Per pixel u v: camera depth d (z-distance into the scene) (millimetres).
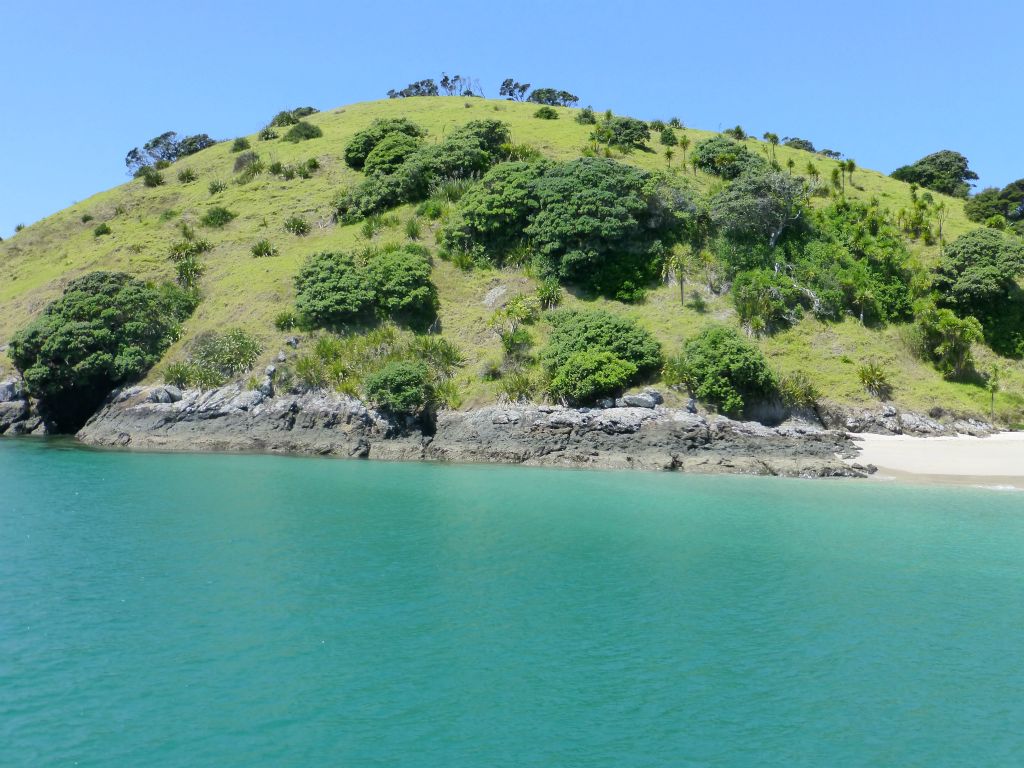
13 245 80125
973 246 57781
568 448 43750
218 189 81125
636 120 79062
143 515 28125
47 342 53000
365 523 27516
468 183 67312
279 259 64375
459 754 12672
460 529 26891
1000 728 13781
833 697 14836
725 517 29438
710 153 72500
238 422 49156
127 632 17109
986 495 34719
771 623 18422
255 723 13492
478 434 45594
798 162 81562
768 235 59125
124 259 66500
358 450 46094
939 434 46531
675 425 43344
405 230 63969
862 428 46312
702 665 16109
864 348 52438
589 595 20188
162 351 55812
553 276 57719
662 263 57531
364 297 54250
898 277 58094
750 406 46062
